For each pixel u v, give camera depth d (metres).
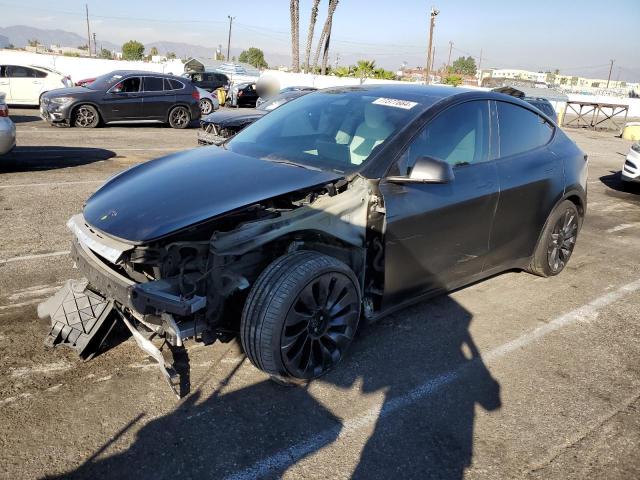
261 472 2.37
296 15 40.44
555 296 4.51
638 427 2.82
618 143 21.06
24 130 12.80
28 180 7.61
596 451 2.61
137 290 2.59
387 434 2.65
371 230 3.16
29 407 2.70
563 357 3.51
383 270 3.19
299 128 3.81
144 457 2.42
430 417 2.81
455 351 3.49
